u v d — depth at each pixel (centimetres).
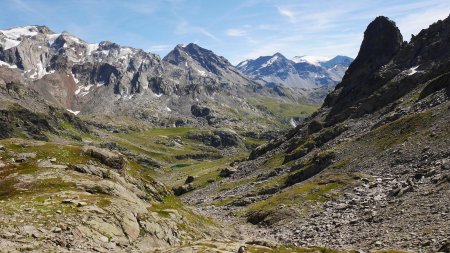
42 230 3553
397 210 5369
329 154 11225
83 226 3875
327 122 16375
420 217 4650
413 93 13338
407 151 8662
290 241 5681
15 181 4994
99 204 4441
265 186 12288
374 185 7669
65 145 6500
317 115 18475
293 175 11788
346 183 8550
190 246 3750
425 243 3584
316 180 9888
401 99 13375
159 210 5584
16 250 3025
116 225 4194
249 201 11419
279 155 16712
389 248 3812
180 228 5269
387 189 7038
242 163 19762
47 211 4000
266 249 3562
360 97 16738
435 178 6028
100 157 6406
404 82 14450
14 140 6366
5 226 3469
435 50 15588
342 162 10269
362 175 8625
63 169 5647
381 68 17188
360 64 19050
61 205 4231
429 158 7656
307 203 8256
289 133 19088
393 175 7875
